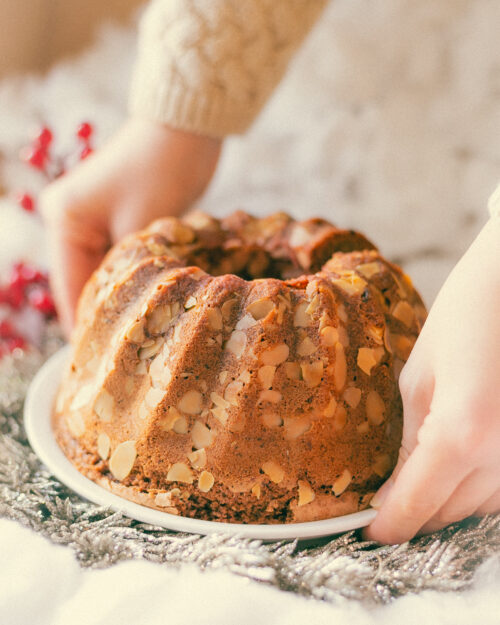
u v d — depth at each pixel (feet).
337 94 3.59
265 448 1.83
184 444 1.84
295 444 1.84
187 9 2.47
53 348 2.57
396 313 1.99
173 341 1.86
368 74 3.58
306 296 1.87
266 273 2.15
